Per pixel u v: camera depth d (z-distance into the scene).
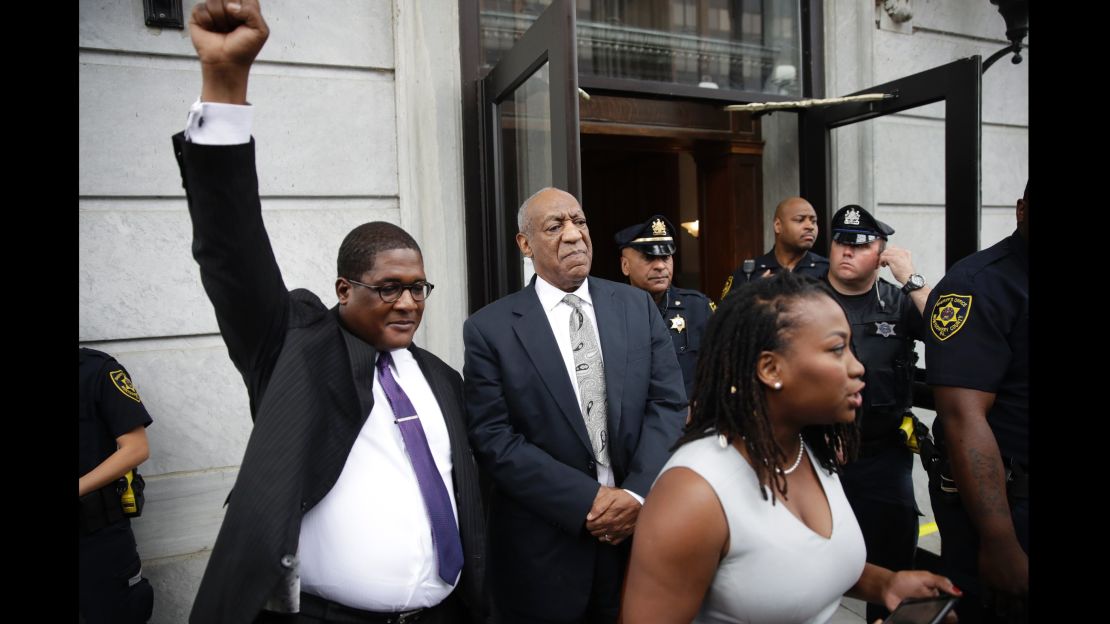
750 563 1.07
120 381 2.23
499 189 2.99
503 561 2.01
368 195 2.89
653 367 2.09
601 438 1.99
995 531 1.64
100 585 2.10
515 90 2.81
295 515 1.28
